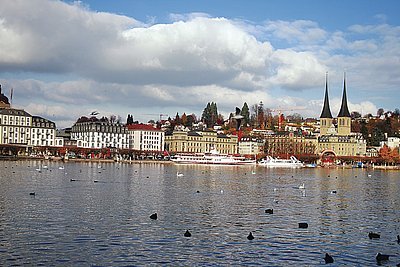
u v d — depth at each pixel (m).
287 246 63.72
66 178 165.25
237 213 90.12
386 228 78.25
